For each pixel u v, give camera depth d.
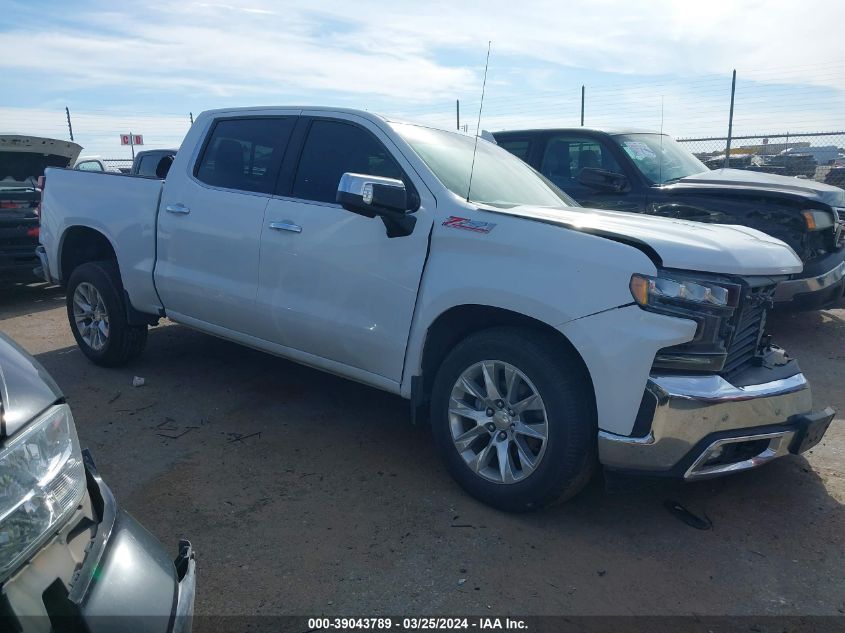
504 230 3.32
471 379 3.46
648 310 2.94
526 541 3.15
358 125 4.05
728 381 3.14
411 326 3.61
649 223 3.59
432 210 3.58
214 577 2.84
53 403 1.71
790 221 6.11
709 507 3.51
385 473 3.80
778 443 3.29
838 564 3.04
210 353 5.92
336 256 3.86
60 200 5.55
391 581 2.84
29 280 8.78
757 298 3.29
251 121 4.54
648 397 2.94
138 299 5.04
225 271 4.43
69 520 1.69
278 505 3.43
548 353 3.15
